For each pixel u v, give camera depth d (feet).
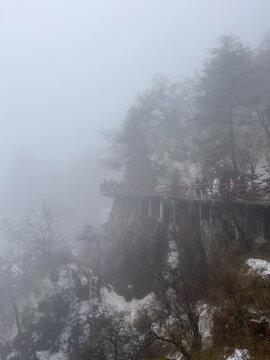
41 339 100.37
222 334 46.85
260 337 40.27
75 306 105.60
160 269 85.51
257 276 49.93
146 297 86.94
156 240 94.53
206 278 67.41
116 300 96.73
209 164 99.40
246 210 64.59
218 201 68.03
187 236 84.48
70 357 89.56
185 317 59.67
